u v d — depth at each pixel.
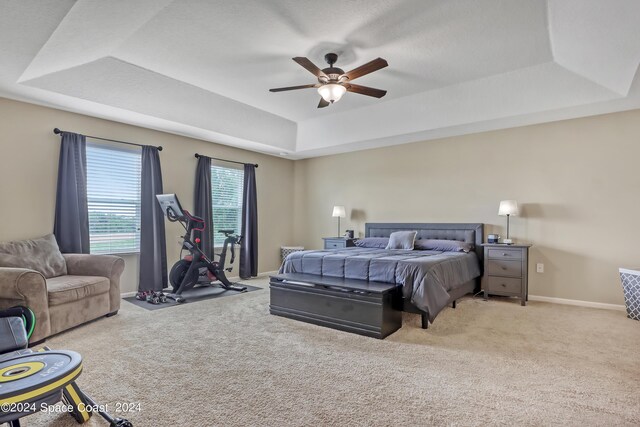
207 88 4.35
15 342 1.87
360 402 1.95
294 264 4.07
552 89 3.82
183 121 4.60
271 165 6.77
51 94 3.53
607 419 1.79
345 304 3.21
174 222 5.14
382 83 4.16
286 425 1.73
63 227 3.92
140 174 4.79
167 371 2.33
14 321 1.98
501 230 4.87
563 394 2.05
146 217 4.65
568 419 1.79
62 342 2.86
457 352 2.70
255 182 6.35
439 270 3.41
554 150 4.50
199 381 2.19
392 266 3.35
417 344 2.86
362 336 3.06
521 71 3.78
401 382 2.20
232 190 6.08
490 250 4.57
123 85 3.81
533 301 4.52
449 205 5.32
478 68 3.73
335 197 6.64
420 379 2.24
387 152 5.97
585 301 4.27
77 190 4.04
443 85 4.21
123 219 4.61
